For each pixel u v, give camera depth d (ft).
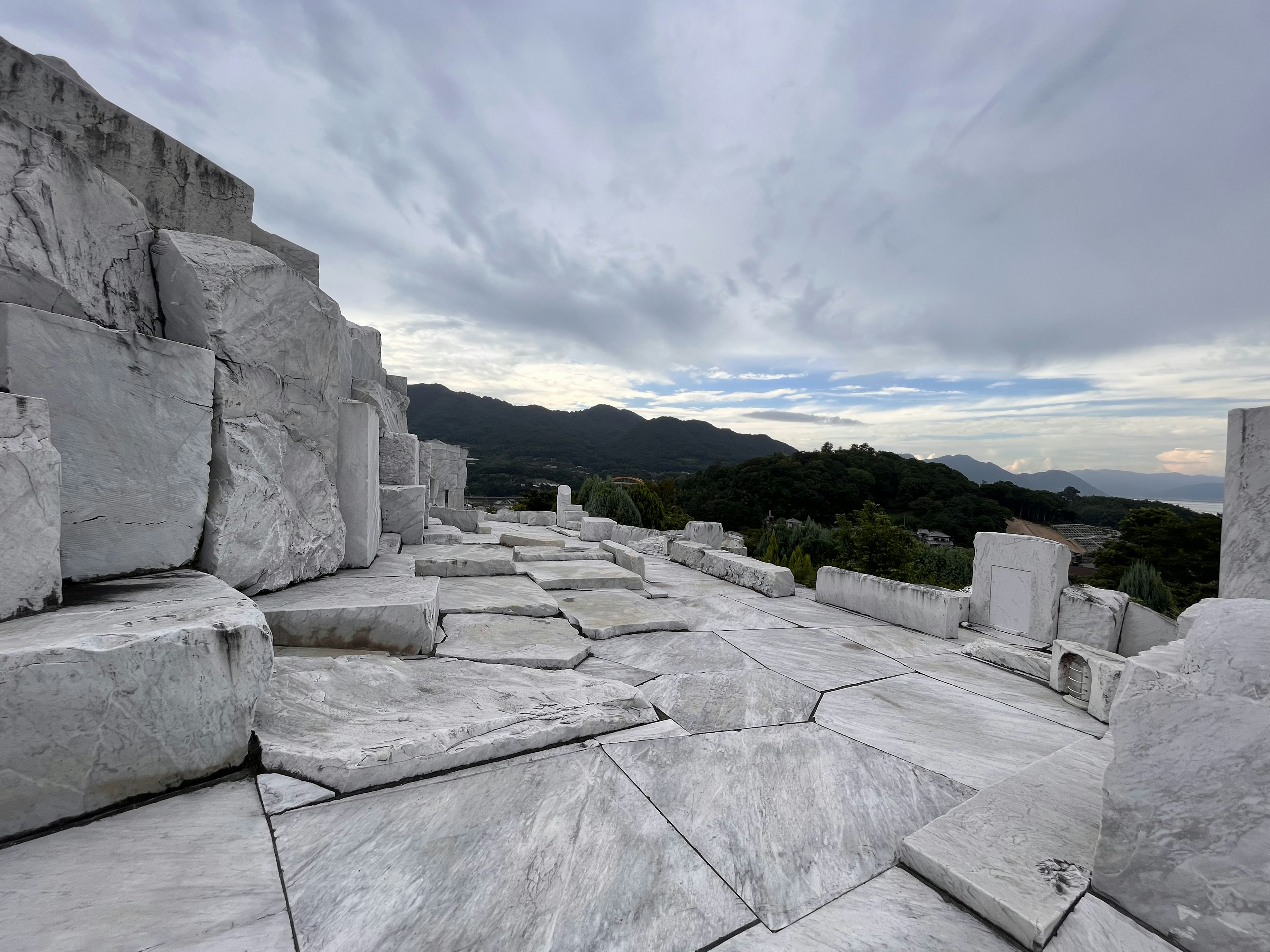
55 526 7.09
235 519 10.74
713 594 22.58
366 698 9.02
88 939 4.45
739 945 5.16
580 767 8.21
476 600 16.62
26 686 5.44
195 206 12.39
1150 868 5.13
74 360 8.18
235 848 5.82
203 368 10.12
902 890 6.05
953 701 12.15
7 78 9.53
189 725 6.63
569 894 5.64
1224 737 4.82
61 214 8.66
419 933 4.98
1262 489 9.39
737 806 7.54
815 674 13.34
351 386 25.27
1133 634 15.56
